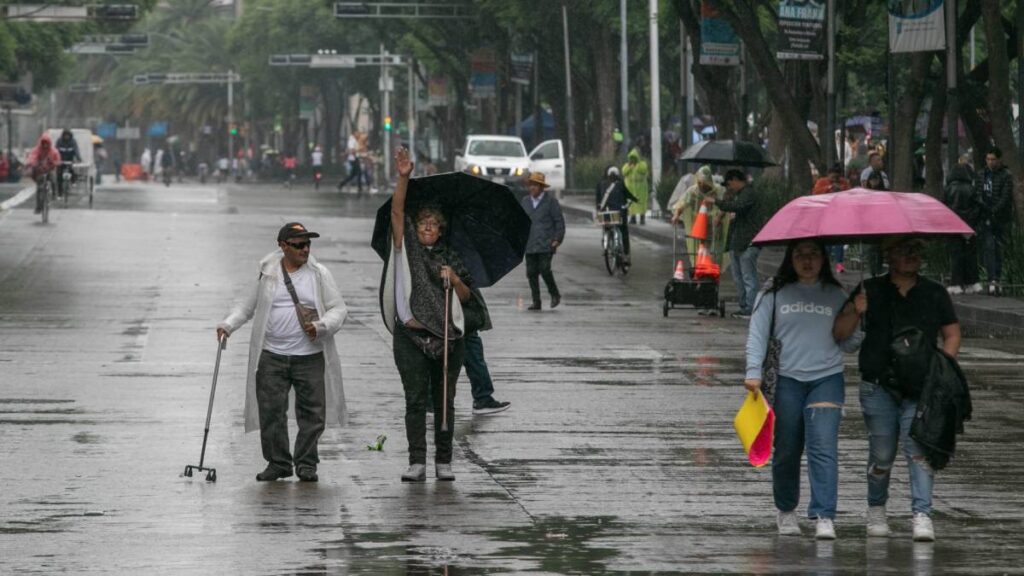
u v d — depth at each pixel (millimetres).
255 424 26656
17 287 61469
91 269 68375
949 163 66500
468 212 26516
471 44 169875
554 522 23359
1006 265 58969
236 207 117000
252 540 21891
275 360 26359
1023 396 36406
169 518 23359
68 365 40906
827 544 22016
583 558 20984
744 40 78625
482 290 63531
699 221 54344
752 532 22812
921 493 22047
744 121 95000
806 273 22188
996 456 29203
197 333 48344
